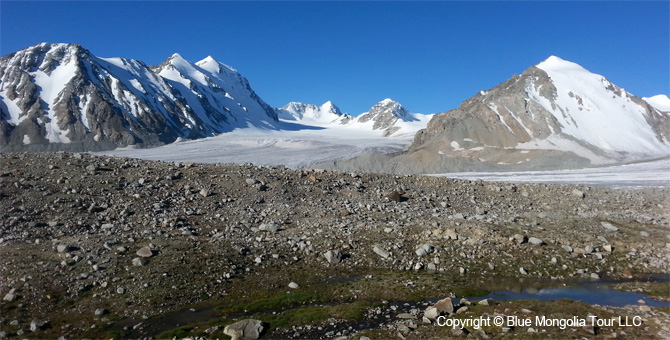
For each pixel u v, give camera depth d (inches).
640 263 1110.4
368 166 5698.8
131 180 1465.3
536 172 4591.5
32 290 792.9
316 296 879.7
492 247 1175.0
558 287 965.2
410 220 1380.4
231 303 837.2
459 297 893.2
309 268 1037.2
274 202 1487.5
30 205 1152.2
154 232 1122.0
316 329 718.5
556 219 1481.3
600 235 1296.8
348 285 941.8
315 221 1334.9
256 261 1034.7
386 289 919.7
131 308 779.4
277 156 6195.9
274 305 831.7
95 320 730.2
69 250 958.4
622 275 1046.4
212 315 780.6
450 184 1929.1
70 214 1148.5
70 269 881.5
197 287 881.5
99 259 935.0
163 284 871.7
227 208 1385.3
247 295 877.2
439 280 985.5
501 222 1389.0
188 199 1401.3
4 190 1197.7
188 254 1013.8
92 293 817.5
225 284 914.1
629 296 906.1
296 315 767.7
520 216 1517.0
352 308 799.7
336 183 1765.5
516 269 1067.9
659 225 1432.1
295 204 1498.5
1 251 915.4
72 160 1565.0
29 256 908.6
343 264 1067.9
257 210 1396.4
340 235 1220.5
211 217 1295.5
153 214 1240.2
